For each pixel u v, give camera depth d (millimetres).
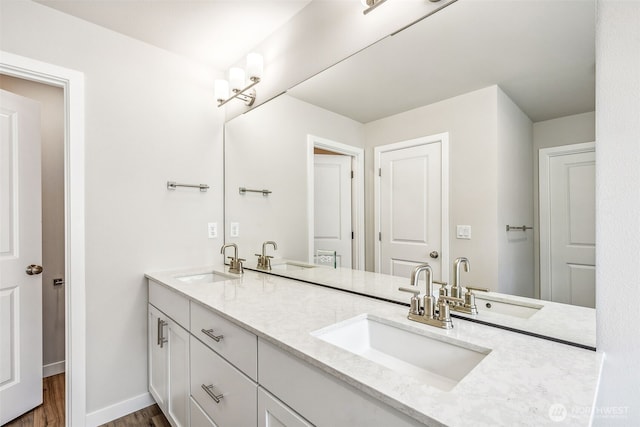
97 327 1790
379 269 1425
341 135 1567
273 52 1929
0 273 1767
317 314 1146
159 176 2031
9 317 1811
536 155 957
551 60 925
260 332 971
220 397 1196
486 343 888
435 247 1229
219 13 1729
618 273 805
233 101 2291
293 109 1818
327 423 770
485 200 1084
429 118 1235
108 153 1829
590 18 854
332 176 1630
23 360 1867
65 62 1688
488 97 1070
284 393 899
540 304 951
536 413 573
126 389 1890
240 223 2215
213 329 1255
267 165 2012
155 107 2023
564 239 906
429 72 1221
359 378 694
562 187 905
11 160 1833
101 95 1811
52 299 2352
